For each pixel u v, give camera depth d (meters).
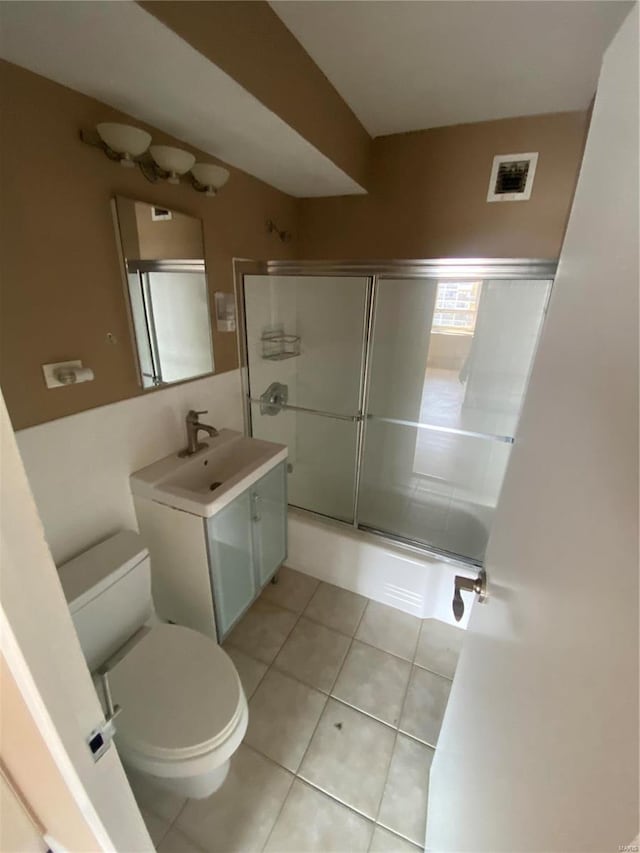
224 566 1.52
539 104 1.60
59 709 0.50
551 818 0.41
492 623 0.73
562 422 0.52
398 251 2.11
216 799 1.19
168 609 1.65
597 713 0.35
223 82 0.97
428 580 1.78
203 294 1.64
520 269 1.66
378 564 1.88
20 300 1.01
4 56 0.87
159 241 1.38
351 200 2.12
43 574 0.45
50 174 1.02
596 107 0.54
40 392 1.09
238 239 1.80
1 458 0.39
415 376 2.19
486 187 1.85
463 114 1.71
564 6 1.06
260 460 1.65
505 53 1.27
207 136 1.32
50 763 0.58
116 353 1.30
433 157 1.89
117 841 0.65
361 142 1.85
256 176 1.82
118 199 1.20
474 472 2.21
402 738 1.37
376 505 2.29
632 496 0.32
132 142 1.09
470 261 1.72
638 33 0.40
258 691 1.51
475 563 1.77
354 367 2.24
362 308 2.10
